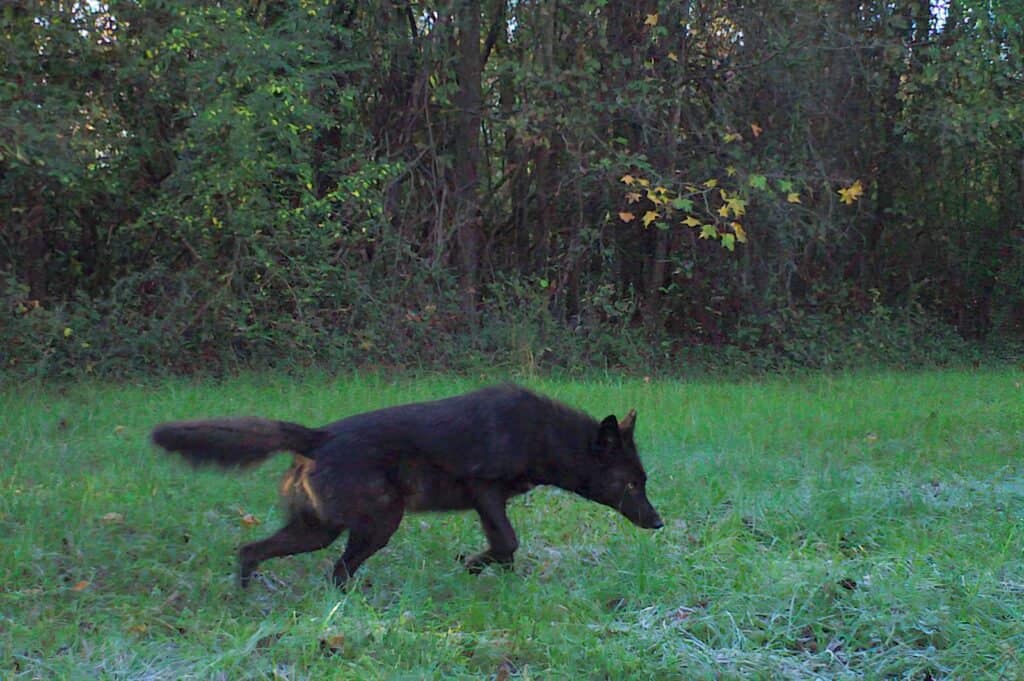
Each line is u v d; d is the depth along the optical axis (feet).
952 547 21.44
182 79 47.14
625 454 21.27
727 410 38.60
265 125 45.14
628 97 52.95
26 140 41.32
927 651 16.37
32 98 43.62
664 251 58.80
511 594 18.93
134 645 16.06
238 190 46.24
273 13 51.24
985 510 25.09
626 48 55.36
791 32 55.11
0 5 43.52
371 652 15.99
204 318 47.24
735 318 59.88
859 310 66.28
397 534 22.88
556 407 20.84
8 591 18.30
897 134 62.34
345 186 49.01
